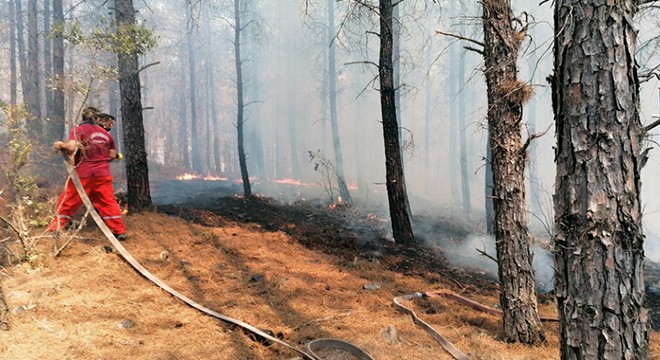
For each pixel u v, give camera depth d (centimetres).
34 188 506
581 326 212
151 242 565
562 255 220
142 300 395
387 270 616
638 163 208
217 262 533
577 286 212
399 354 335
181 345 319
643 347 206
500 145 382
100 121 548
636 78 210
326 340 343
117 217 543
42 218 536
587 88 208
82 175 516
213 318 376
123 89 707
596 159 206
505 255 382
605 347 205
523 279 378
